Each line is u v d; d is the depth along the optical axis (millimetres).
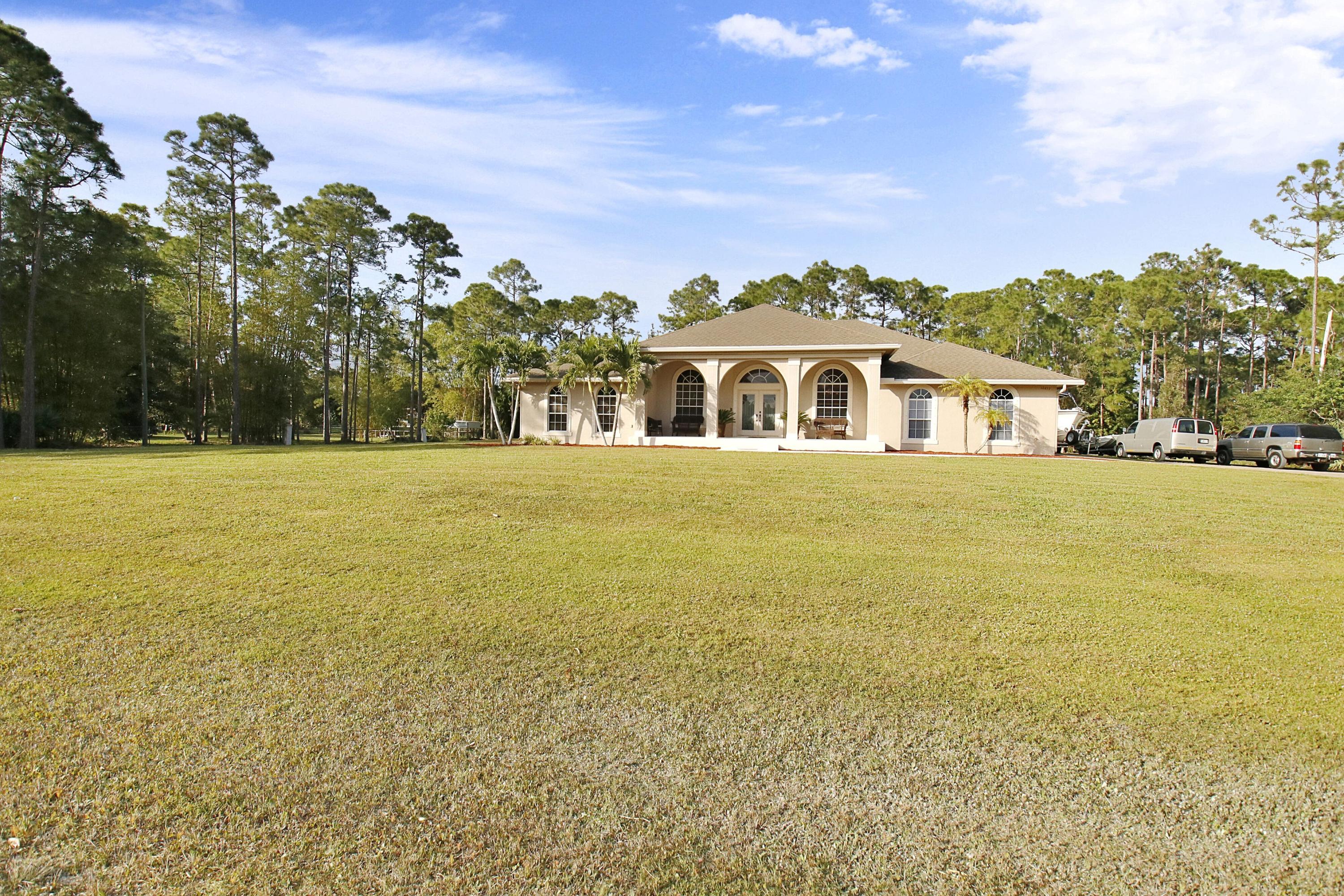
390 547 6691
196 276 36719
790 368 23078
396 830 2480
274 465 13734
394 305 45312
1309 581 6059
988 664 4086
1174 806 2713
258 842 2391
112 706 3355
